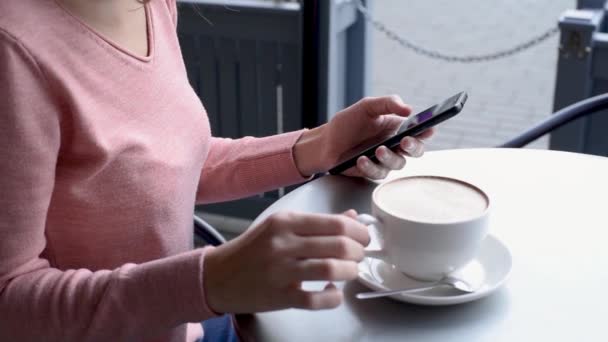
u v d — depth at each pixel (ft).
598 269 2.53
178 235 2.80
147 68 2.65
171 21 3.02
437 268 2.35
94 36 2.42
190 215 2.93
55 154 2.26
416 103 12.17
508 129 10.87
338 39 8.17
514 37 15.28
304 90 7.52
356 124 3.19
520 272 2.50
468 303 2.32
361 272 2.44
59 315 2.16
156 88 2.69
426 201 2.43
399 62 14.12
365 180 3.24
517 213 2.93
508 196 3.08
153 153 2.61
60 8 2.31
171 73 2.84
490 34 15.53
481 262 2.51
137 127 2.57
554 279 2.46
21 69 2.12
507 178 3.26
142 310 2.10
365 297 2.24
